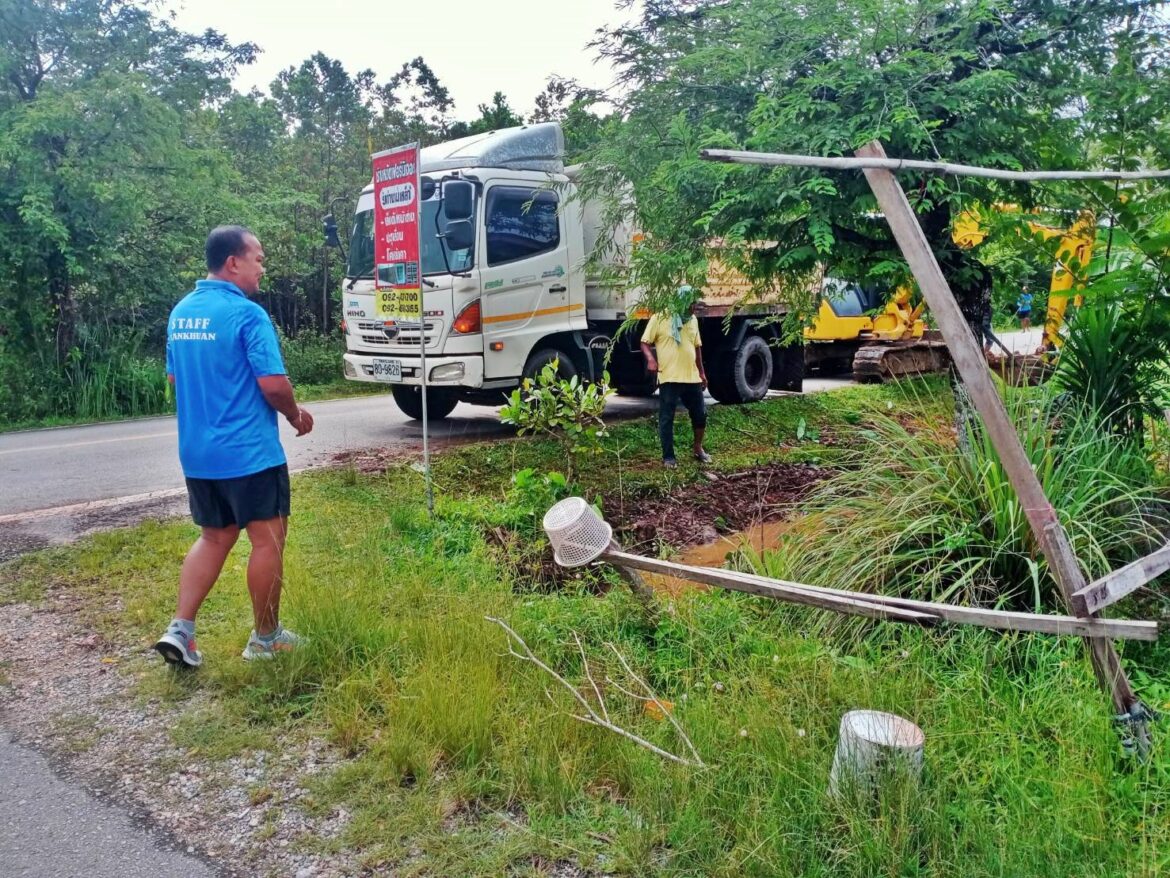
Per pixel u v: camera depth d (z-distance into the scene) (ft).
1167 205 18.88
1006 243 20.72
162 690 12.50
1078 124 17.78
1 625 14.97
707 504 24.34
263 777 10.44
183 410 12.30
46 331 46.37
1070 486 15.14
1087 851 8.31
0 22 43.29
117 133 45.55
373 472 26.03
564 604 15.06
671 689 12.14
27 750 11.12
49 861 8.96
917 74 16.11
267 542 12.59
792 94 16.60
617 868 8.57
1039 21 17.85
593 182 22.15
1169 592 14.06
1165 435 18.81
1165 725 10.31
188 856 9.05
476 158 29.07
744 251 19.10
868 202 16.53
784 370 42.42
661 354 27.50
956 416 16.63
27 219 41.78
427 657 12.45
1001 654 12.37
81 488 25.59
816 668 11.96
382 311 21.18
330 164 80.59
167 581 16.72
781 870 8.16
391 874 8.66
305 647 12.74
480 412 39.78
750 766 9.71
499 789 9.83
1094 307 19.17
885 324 49.29
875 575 14.53
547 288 31.24
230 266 12.59
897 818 8.42
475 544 18.56
